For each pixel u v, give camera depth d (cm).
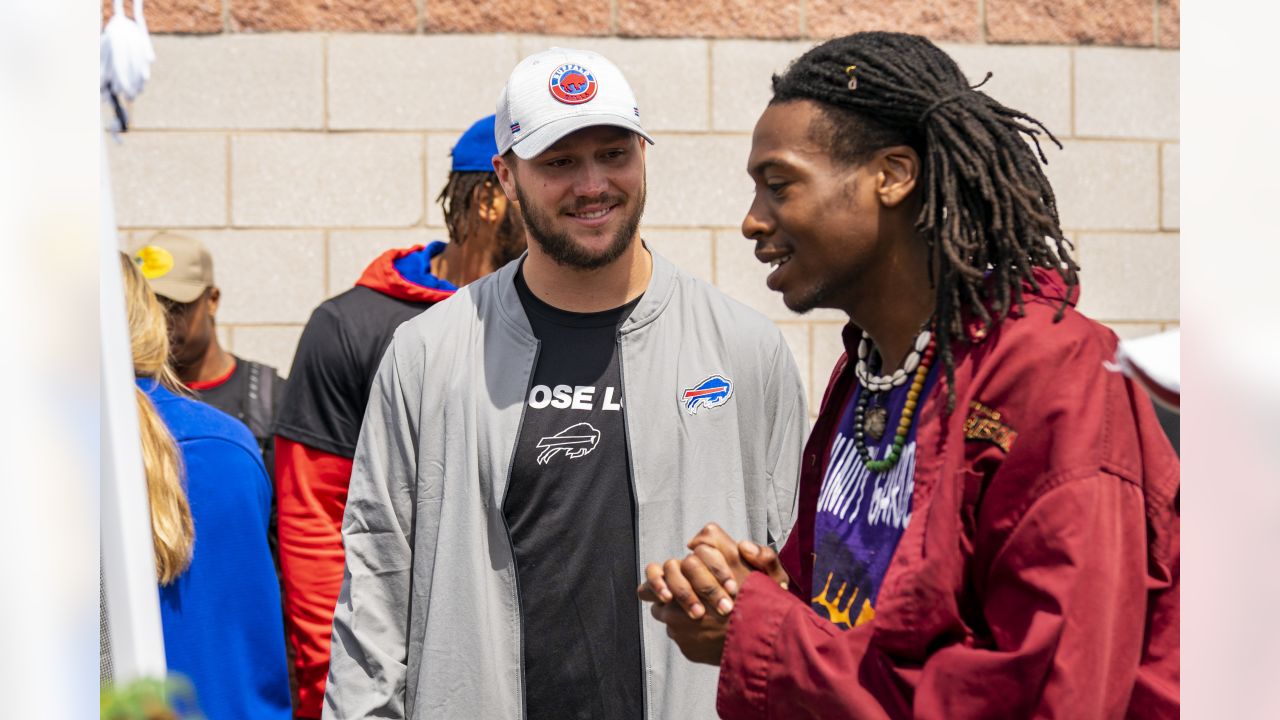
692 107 475
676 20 474
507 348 248
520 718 236
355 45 465
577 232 242
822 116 158
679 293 255
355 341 312
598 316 250
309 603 309
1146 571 140
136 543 166
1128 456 141
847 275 160
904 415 158
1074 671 132
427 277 324
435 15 467
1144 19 492
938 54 162
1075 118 490
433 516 243
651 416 244
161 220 461
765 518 253
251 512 249
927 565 142
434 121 468
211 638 240
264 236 463
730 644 155
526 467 241
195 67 461
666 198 475
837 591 168
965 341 150
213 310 393
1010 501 141
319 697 310
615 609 238
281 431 315
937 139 154
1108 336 148
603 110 240
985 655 137
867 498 164
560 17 471
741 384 250
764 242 163
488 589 238
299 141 464
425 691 236
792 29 478
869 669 146
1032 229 151
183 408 249
